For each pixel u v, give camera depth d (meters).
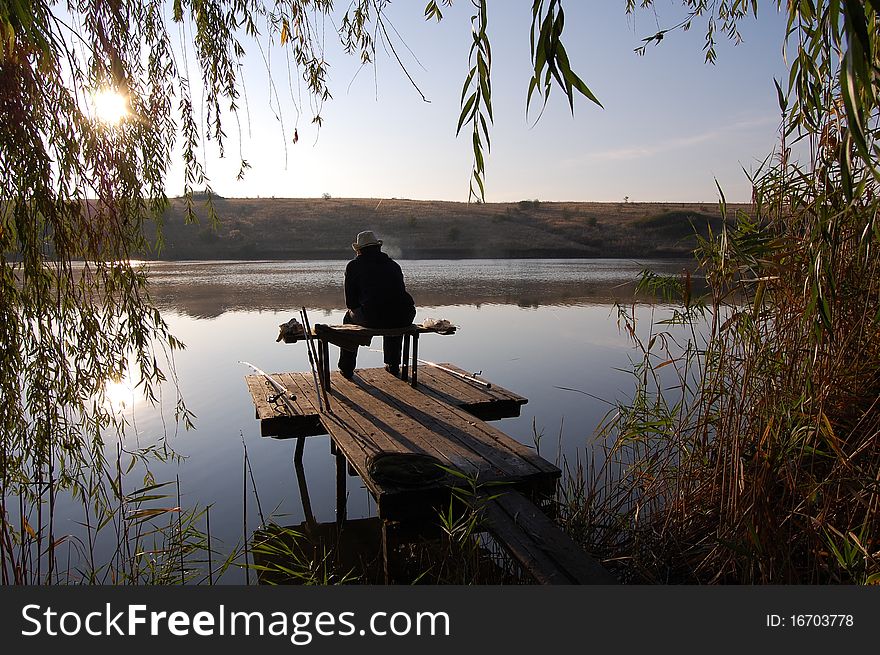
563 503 4.87
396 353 8.24
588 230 52.81
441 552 4.39
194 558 4.79
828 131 3.05
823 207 2.98
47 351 3.35
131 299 3.63
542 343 13.27
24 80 2.95
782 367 3.55
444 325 6.65
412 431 5.58
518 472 4.47
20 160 2.99
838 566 3.31
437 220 56.12
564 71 1.77
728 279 3.88
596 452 6.80
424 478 4.29
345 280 7.23
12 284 3.19
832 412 3.46
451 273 31.86
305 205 59.38
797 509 3.34
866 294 3.43
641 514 4.55
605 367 10.91
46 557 4.45
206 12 3.71
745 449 3.91
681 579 3.88
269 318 16.52
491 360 11.63
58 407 3.51
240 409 8.77
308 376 8.22
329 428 5.78
